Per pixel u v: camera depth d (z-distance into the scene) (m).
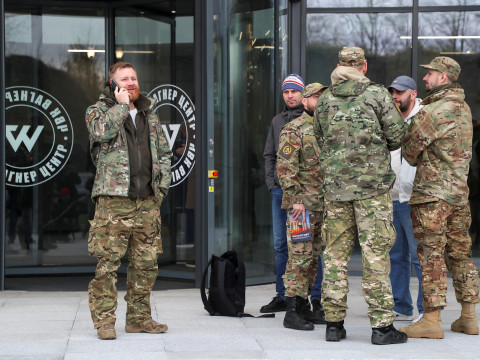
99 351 4.67
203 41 7.36
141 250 5.12
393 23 8.44
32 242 8.60
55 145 8.66
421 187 5.25
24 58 8.59
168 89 8.05
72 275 8.62
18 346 4.81
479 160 8.38
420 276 5.69
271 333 5.27
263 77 7.79
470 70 8.38
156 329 5.25
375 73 8.46
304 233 5.47
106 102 5.02
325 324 5.66
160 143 5.18
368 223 4.86
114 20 8.59
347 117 4.91
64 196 8.69
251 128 7.66
